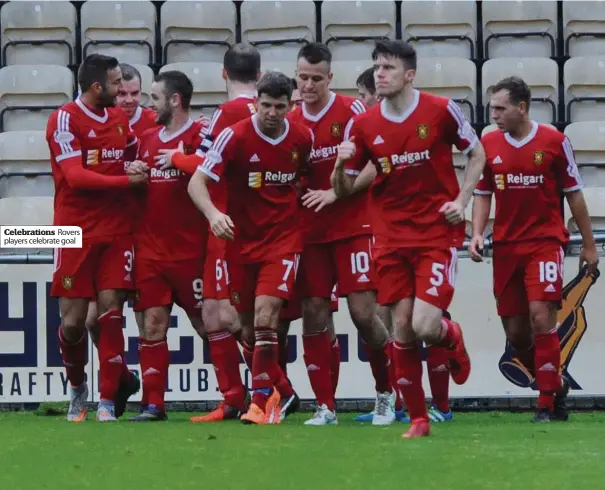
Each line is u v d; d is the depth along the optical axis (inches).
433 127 831.1
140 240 1067.3
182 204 1058.7
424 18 1802.4
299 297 1013.2
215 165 928.3
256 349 983.6
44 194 1619.1
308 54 992.9
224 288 1075.3
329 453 761.0
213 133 1032.2
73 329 1053.8
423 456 746.8
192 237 1066.7
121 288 1044.5
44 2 1790.1
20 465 717.3
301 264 1002.7
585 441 851.4
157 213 1058.7
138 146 1085.8
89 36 1791.3
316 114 1002.7
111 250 1043.3
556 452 773.9
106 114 1049.5
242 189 959.0
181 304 1096.2
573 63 1736.0
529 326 1131.3
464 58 1759.4
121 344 1063.6
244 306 1009.5
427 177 833.5
